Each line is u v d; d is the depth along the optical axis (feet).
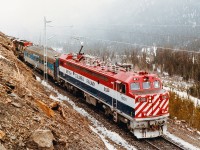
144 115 64.69
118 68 76.07
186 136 70.79
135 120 64.03
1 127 29.81
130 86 66.18
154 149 60.75
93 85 86.84
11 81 43.21
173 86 241.96
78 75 98.73
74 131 43.96
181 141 66.18
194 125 87.45
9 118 32.12
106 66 83.56
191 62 323.16
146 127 65.67
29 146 29.48
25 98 40.32
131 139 65.72
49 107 45.44
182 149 60.75
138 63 340.59
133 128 65.57
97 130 67.15
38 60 142.31
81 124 55.57
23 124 32.60
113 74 75.15
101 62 89.30
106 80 77.71
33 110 37.99
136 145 62.39
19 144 29.04
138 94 64.64
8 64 55.52
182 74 321.73
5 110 33.14
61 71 114.93
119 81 70.03
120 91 69.67
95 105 87.66
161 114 66.39
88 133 51.93
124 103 68.33
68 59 110.63
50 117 41.32
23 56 171.94
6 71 48.49
